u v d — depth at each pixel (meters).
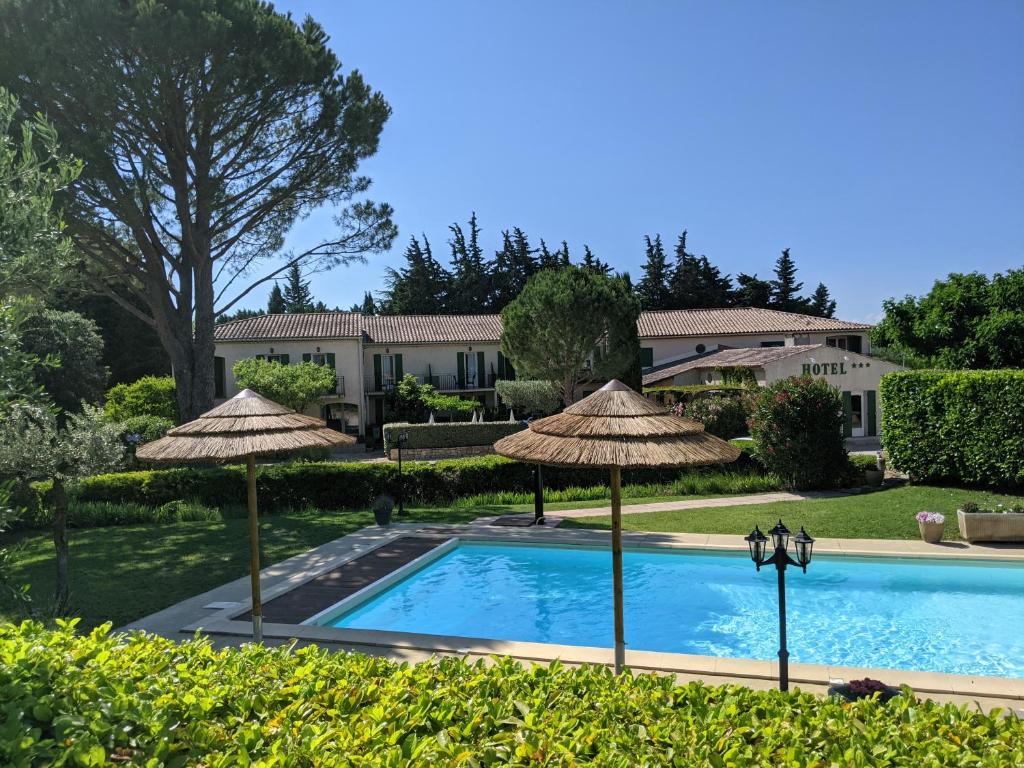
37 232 4.89
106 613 9.57
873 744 3.15
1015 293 30.30
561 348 29.20
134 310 20.62
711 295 65.94
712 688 3.97
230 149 19.72
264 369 30.97
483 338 39.94
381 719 3.34
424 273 64.50
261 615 8.76
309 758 2.95
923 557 12.28
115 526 16.11
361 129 20.12
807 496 17.80
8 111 5.14
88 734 2.87
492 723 3.40
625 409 6.45
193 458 7.48
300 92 19.36
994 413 15.35
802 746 3.12
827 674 7.34
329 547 13.71
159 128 17.83
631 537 14.12
